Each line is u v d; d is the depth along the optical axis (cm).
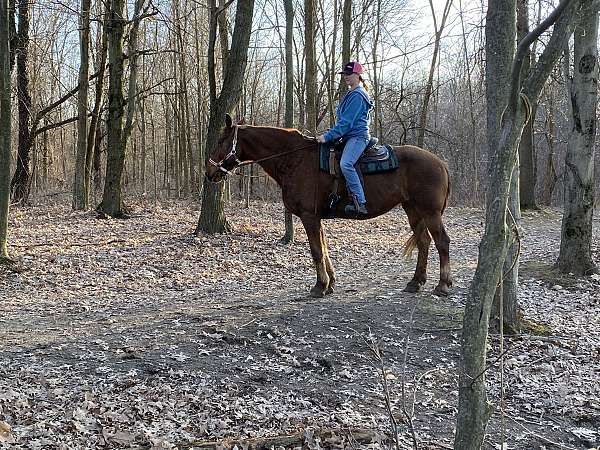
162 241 1379
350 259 1299
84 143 2111
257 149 873
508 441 493
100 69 2217
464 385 289
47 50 2905
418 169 853
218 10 1455
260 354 657
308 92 1452
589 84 981
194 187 2967
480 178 3562
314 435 462
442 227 870
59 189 3309
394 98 3366
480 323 286
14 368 596
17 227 1608
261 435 468
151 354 643
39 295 942
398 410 539
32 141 2319
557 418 539
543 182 4016
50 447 432
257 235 1471
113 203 1928
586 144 995
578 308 859
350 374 616
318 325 748
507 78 614
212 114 1429
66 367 601
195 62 2983
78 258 1190
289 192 866
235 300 895
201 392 555
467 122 3753
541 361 654
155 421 487
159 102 4028
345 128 825
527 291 940
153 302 898
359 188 829
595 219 2167
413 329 742
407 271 1150
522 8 1559
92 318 802
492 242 283
